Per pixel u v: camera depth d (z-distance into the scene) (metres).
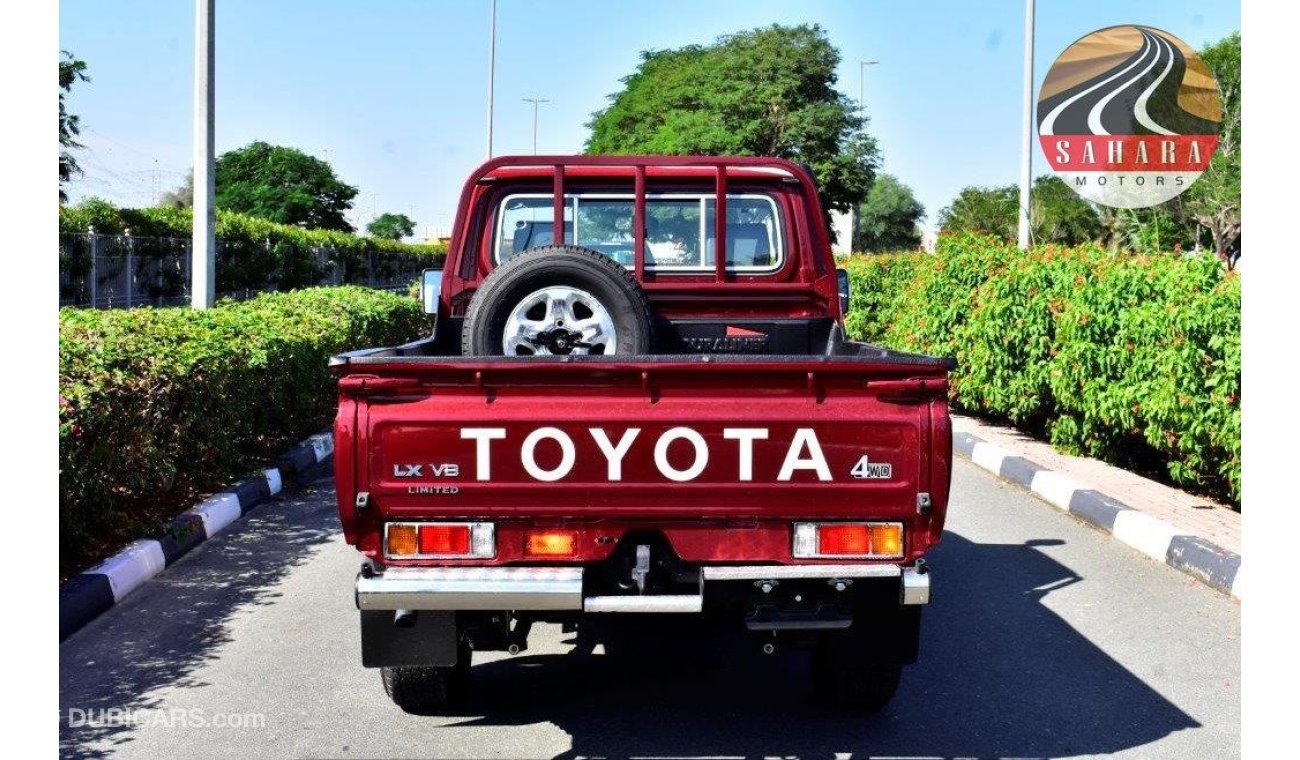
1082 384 9.59
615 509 3.84
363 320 13.43
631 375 3.80
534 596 3.69
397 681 4.35
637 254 5.69
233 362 8.53
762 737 4.29
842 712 4.55
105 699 4.65
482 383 3.80
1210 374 7.52
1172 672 5.05
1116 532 7.67
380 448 3.81
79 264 24.75
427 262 65.94
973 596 6.30
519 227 6.01
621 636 5.59
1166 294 8.33
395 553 3.84
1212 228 27.47
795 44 56.62
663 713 4.54
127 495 7.15
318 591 6.26
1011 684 4.90
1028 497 9.20
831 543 3.87
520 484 3.82
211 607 5.95
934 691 4.81
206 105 13.06
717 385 3.82
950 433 3.83
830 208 56.97
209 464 8.51
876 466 3.83
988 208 53.00
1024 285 11.08
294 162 71.88
